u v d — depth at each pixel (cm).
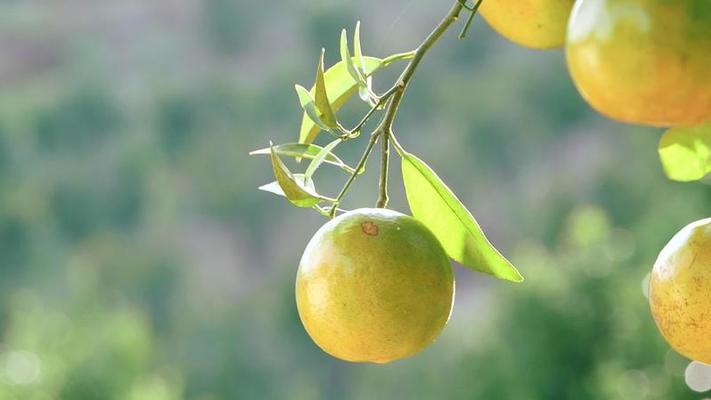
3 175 9281
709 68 214
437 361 5572
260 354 8506
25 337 3072
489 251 307
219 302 8906
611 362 2633
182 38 10075
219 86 9556
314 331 301
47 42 10294
